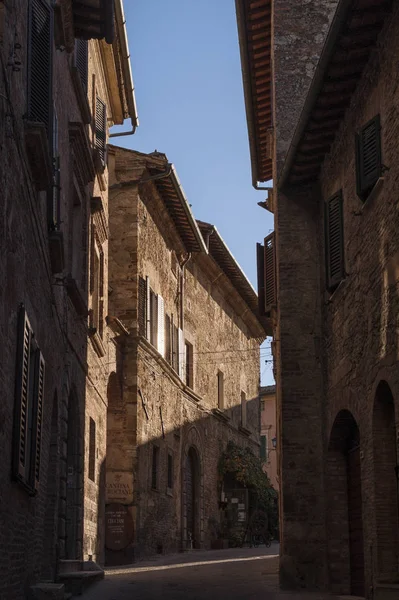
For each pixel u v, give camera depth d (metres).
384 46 12.23
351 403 14.13
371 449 12.67
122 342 24.88
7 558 9.34
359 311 13.72
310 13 18.77
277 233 17.91
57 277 14.03
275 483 56.31
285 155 18.23
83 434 18.08
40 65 11.31
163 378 28.22
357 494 15.28
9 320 8.96
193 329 33.31
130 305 25.34
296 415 16.84
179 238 30.73
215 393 36.00
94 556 20.23
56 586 11.40
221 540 33.78
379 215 12.50
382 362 12.11
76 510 17.36
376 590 11.79
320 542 16.20
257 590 15.59
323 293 16.94
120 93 24.42
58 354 14.48
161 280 28.75
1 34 8.27
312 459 16.64
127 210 25.91
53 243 12.65
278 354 18.81
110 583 15.77
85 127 18.81
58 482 14.55
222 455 36.06
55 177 13.59
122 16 19.77
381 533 12.33
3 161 8.28
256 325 43.16
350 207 14.51
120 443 24.64
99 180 21.23
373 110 12.96
